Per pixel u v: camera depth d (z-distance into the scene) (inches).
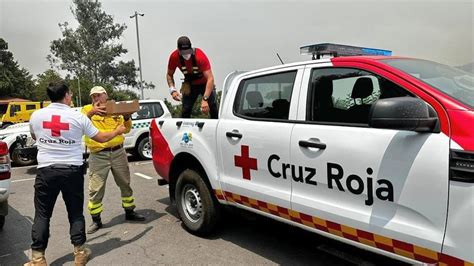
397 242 96.6
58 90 143.4
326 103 118.3
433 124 90.4
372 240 102.8
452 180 85.0
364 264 125.8
